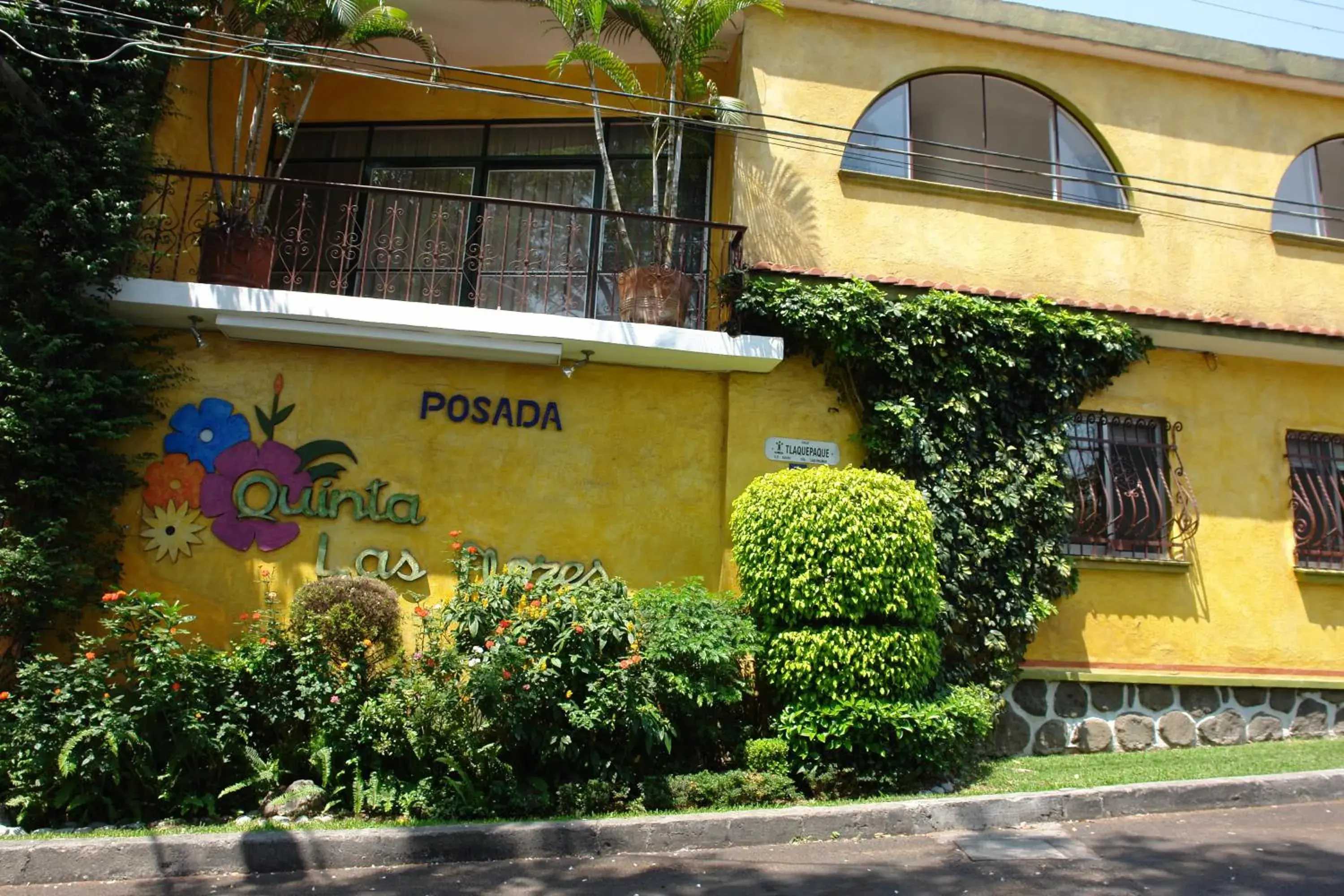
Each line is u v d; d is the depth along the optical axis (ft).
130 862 18.89
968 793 23.66
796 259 30.78
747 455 29.14
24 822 20.54
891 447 28.81
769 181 31.22
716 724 24.49
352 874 18.93
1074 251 32.50
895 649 23.89
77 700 21.16
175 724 21.45
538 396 29.25
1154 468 31.99
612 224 34.76
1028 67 33.71
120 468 26.30
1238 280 33.37
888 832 21.56
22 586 23.65
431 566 27.91
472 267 34.45
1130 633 30.42
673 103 30.37
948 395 29.35
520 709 21.84
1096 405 31.71
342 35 30.86
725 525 28.89
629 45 35.27
